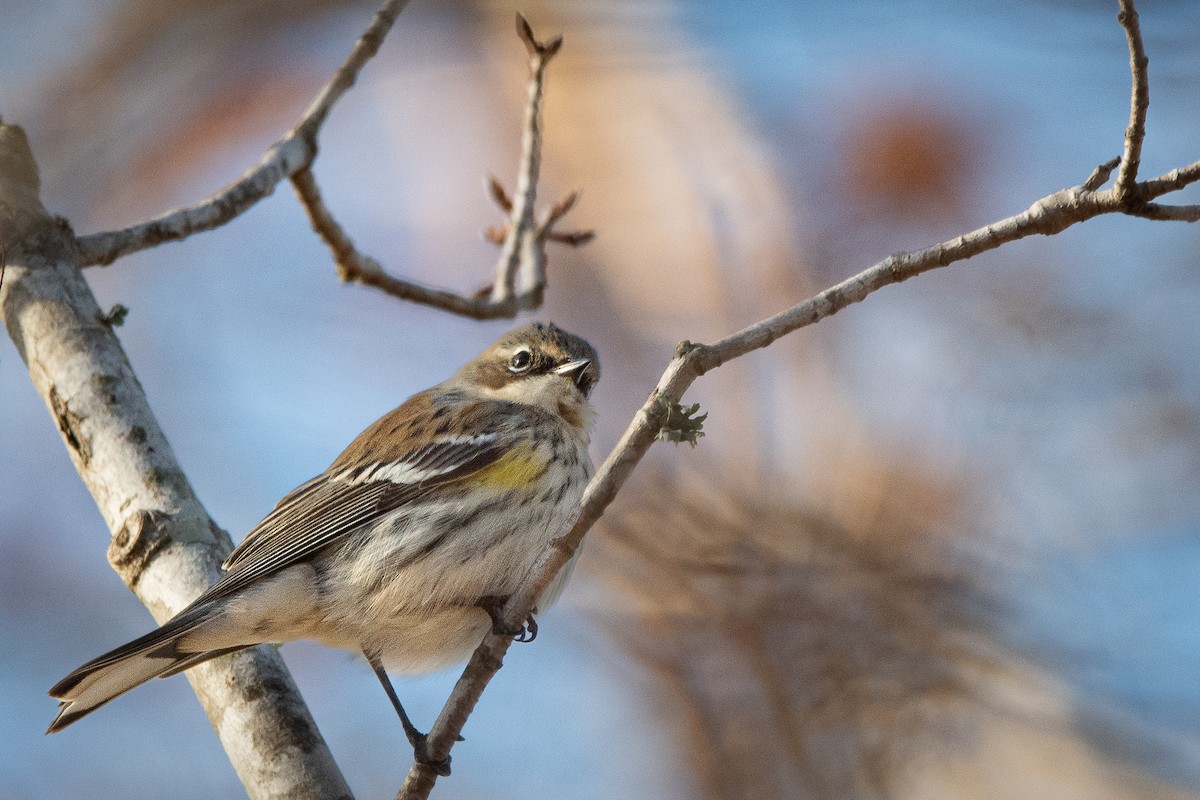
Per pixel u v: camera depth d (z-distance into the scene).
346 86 11.24
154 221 9.65
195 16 18.05
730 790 12.82
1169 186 6.98
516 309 12.52
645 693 13.59
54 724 8.08
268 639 9.00
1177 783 12.36
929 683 12.86
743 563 13.59
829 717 12.88
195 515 8.53
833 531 13.64
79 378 8.66
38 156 17.09
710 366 6.95
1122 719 12.68
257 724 7.79
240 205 10.20
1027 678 12.84
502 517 9.48
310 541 9.34
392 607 9.27
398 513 9.46
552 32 18.91
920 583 13.26
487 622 9.55
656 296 17.41
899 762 12.66
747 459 14.59
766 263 17.11
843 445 14.76
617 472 7.06
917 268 7.14
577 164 18.36
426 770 7.59
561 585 9.62
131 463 8.49
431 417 10.02
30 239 9.08
